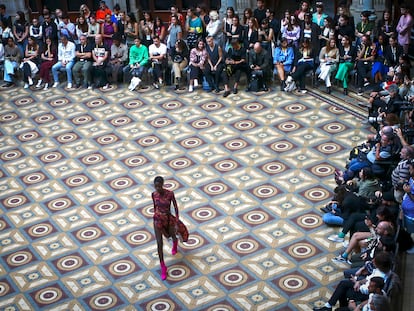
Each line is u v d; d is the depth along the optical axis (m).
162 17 20.36
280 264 10.89
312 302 10.08
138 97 16.50
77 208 12.58
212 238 11.55
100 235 11.84
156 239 10.76
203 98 16.19
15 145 14.83
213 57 16.25
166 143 14.40
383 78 15.47
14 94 17.23
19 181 13.53
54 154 14.36
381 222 9.74
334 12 19.42
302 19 17.00
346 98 15.68
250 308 10.05
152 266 11.04
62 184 13.32
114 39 17.09
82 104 16.39
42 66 17.44
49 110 16.23
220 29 17.56
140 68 16.73
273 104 15.68
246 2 18.38
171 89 16.78
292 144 14.05
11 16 20.16
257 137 14.38
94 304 10.33
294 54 16.14
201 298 10.30
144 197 12.74
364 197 11.30
